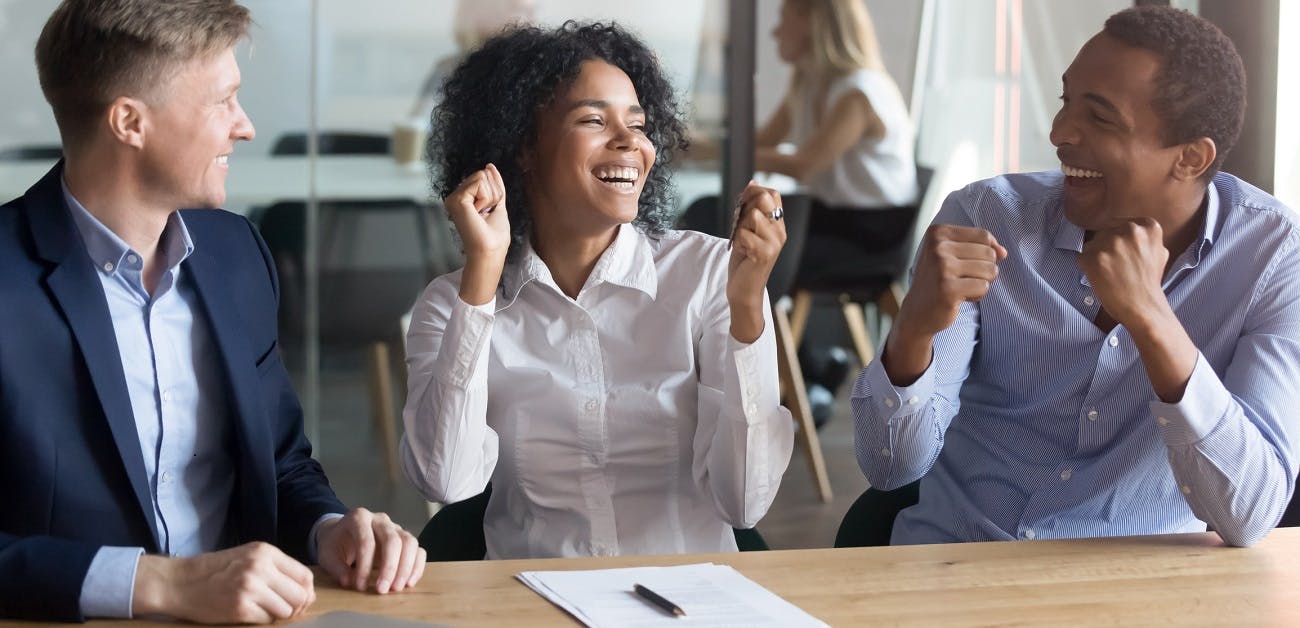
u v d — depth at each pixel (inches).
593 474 78.2
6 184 147.2
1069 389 76.3
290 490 69.0
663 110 83.4
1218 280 74.0
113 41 60.7
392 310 157.9
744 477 73.3
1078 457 76.7
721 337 77.0
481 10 155.8
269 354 71.3
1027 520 77.3
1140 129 71.2
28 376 59.9
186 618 52.1
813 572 58.9
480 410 73.1
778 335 171.9
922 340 70.3
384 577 55.9
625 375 78.5
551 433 77.7
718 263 79.8
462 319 71.6
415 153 156.2
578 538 77.9
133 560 52.6
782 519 160.2
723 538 79.4
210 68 62.7
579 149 76.3
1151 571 59.7
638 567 59.4
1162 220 74.0
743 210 70.5
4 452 60.1
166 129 62.2
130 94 61.3
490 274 71.4
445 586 56.7
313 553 65.1
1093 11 169.2
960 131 173.0
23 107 147.1
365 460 158.9
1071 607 54.5
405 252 157.3
